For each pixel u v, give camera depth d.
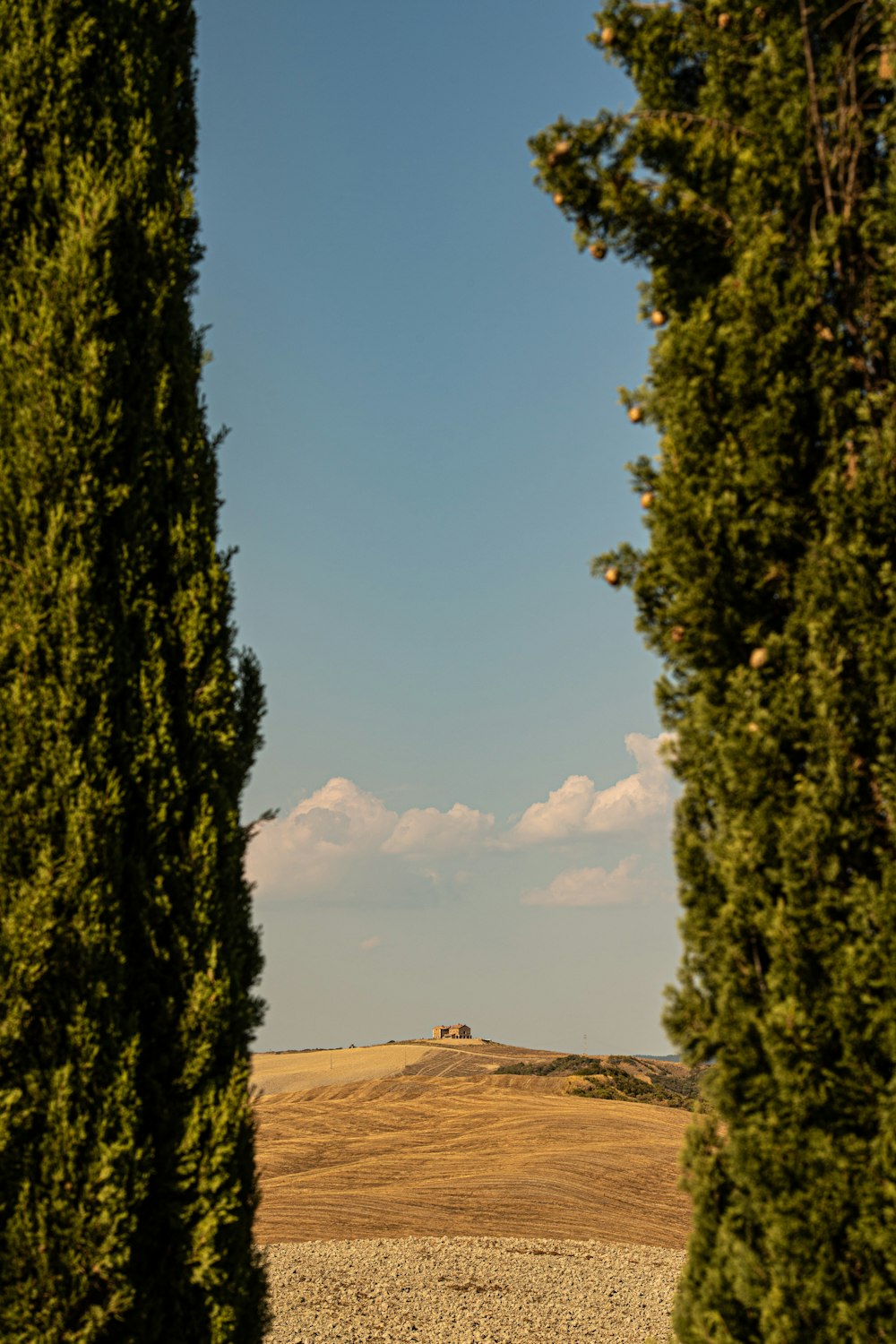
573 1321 13.92
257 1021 6.01
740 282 4.98
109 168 6.06
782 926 4.44
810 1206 4.27
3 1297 4.90
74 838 5.22
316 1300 13.91
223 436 6.59
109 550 5.75
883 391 4.95
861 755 4.64
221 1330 5.36
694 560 4.89
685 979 4.91
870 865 4.59
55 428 5.58
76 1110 5.07
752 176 5.07
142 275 6.10
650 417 5.41
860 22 5.13
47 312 5.69
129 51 6.30
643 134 5.29
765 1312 4.33
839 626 4.71
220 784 5.96
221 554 6.40
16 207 5.88
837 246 4.97
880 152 5.12
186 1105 5.47
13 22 6.00
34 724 5.30
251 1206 5.69
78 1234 4.96
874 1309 4.14
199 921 5.65
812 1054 4.32
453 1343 12.35
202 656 5.97
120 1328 5.09
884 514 4.70
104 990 5.18
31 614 5.40
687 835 4.94
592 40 5.68
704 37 5.41
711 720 4.92
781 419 4.85
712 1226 4.81
